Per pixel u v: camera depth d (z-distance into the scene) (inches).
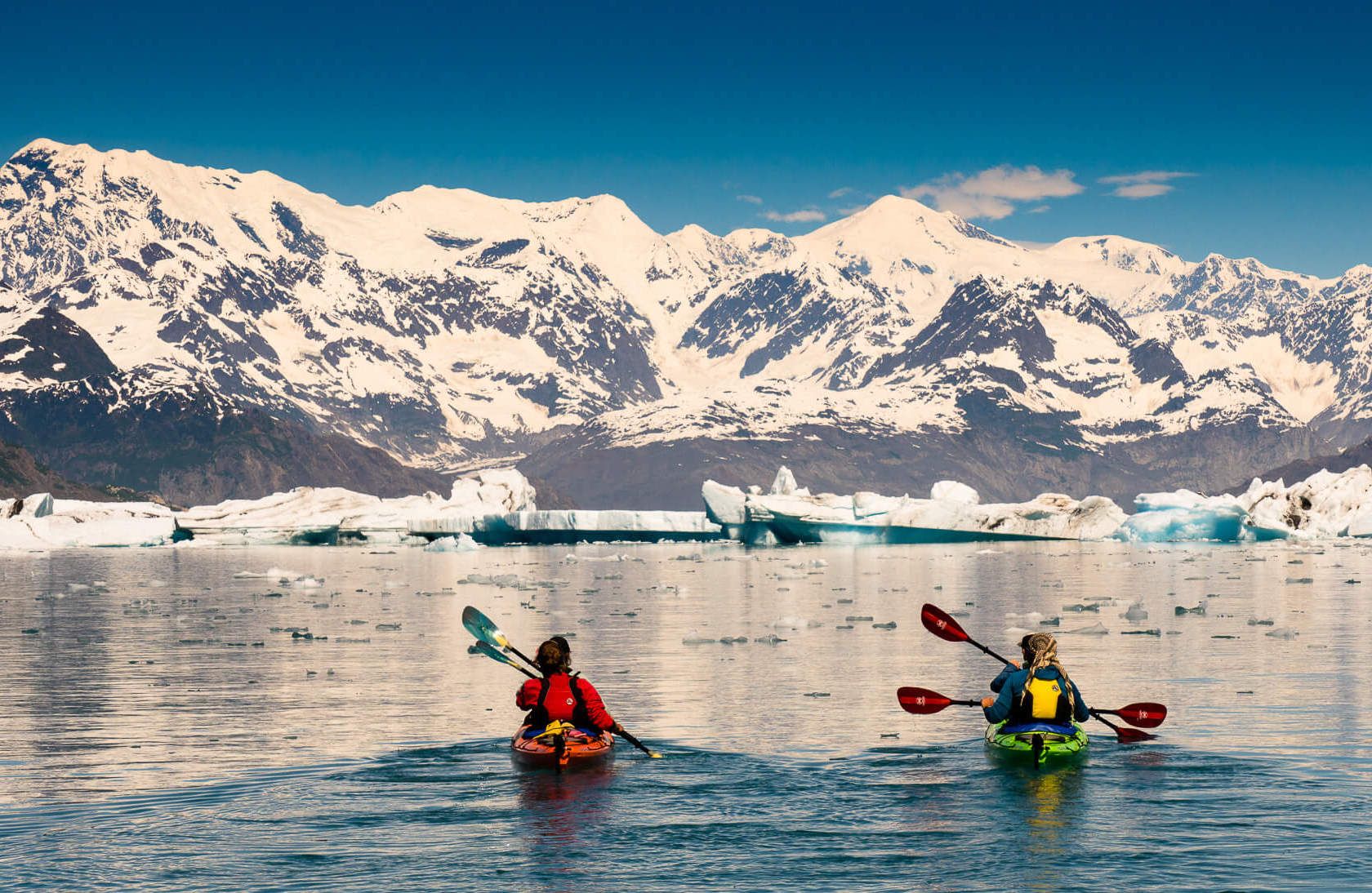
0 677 1001.5
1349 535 4562.0
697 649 1149.7
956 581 2252.7
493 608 1696.6
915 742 687.7
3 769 644.1
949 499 4598.9
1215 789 576.4
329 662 1080.8
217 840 511.5
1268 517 4480.8
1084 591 1940.2
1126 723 727.7
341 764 645.3
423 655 1127.6
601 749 663.1
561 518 5064.0
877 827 522.0
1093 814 537.0
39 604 1841.8
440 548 4409.5
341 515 5177.2
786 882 454.3
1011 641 1195.9
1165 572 2500.0
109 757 669.9
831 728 731.4
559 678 671.8
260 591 2156.7
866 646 1160.2
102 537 4859.7
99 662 1097.4
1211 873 457.4
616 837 512.4
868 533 4480.8
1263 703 802.8
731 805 558.6
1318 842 493.7
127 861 484.1
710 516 4859.7
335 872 470.3
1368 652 1070.4
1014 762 634.8
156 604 1824.6
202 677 991.0
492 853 491.8
